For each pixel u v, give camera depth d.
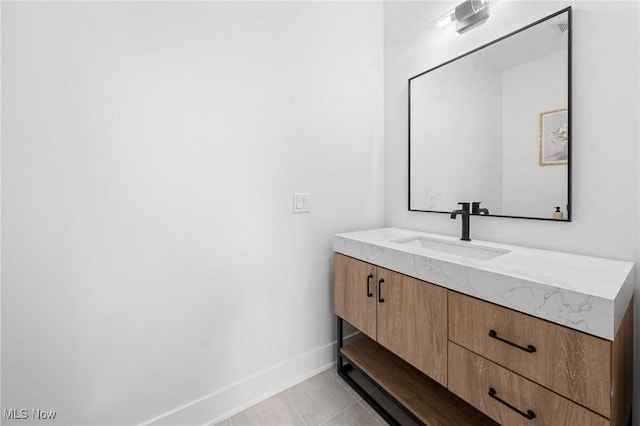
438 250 1.56
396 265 1.27
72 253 1.07
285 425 1.36
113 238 1.14
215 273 1.39
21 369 1.01
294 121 1.61
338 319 1.70
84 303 1.10
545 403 0.81
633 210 1.04
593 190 1.13
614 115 1.07
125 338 1.18
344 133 1.84
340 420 1.38
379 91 2.02
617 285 0.78
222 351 1.42
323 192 1.76
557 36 1.20
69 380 1.08
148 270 1.22
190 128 1.29
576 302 0.74
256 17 1.46
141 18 1.17
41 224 1.02
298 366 1.68
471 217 1.55
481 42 1.47
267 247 1.55
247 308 1.50
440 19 1.57
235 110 1.41
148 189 1.21
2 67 0.95
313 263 1.74
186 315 1.32
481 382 0.96
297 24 1.60
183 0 1.26
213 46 1.34
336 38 1.78
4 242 0.97
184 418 1.32
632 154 1.03
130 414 1.20
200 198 1.33
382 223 2.07
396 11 1.93
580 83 1.15
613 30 1.06
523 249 1.28
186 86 1.28
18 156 0.98
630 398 1.01
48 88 1.01
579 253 1.17
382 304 1.36
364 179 1.96
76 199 1.07
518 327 0.86
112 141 1.12
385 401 1.50
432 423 1.16
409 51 1.85
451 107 1.61
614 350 0.70
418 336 1.18
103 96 1.10
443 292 1.07
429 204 1.76
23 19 0.97
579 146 1.16
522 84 1.31
